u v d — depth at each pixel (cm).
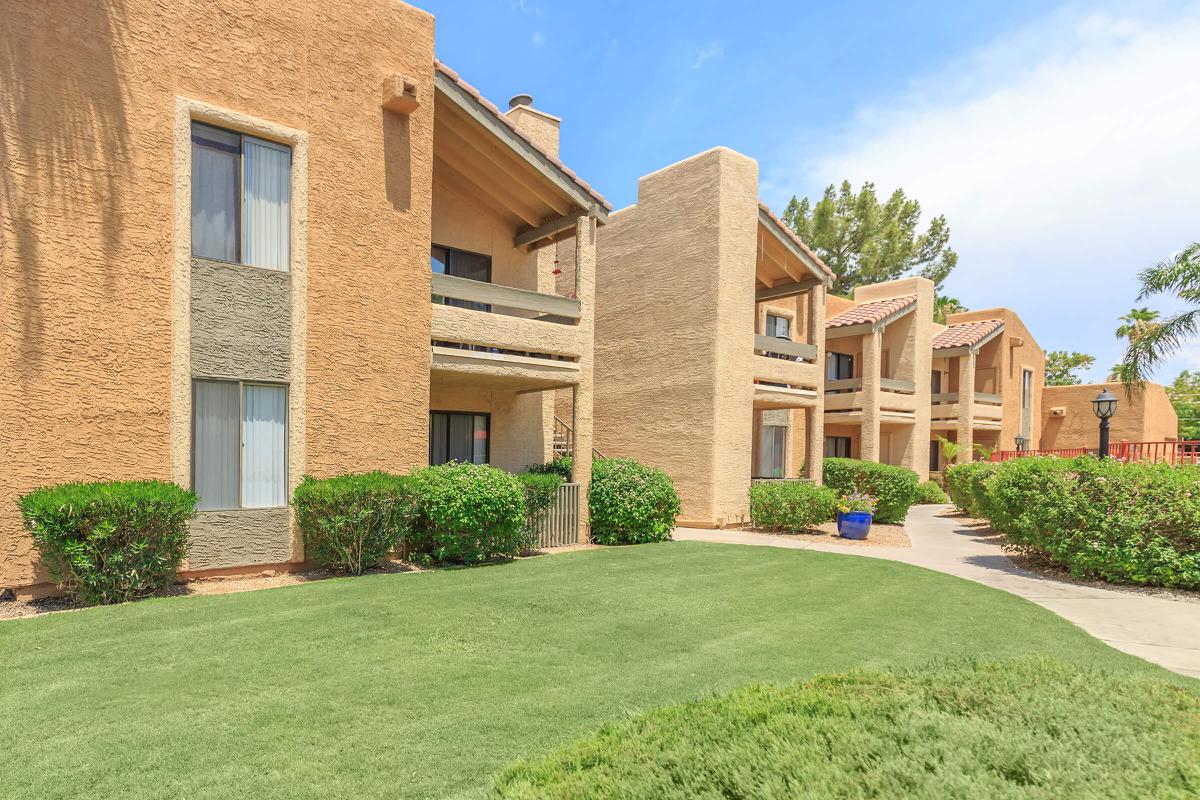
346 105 1017
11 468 734
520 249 1580
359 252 1027
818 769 271
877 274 3762
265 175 943
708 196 1742
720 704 378
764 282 2114
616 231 2017
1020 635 701
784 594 876
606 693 497
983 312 3131
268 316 932
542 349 1280
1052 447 3328
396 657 571
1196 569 950
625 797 267
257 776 364
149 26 835
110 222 800
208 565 877
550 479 1230
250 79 920
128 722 429
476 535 1052
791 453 2353
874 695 371
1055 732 312
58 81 770
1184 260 1686
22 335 741
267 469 938
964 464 2125
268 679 511
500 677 529
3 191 732
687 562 1104
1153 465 1060
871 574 1038
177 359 845
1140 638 721
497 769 373
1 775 359
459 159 1359
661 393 1833
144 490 751
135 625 640
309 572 956
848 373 2672
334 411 993
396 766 377
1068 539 1053
